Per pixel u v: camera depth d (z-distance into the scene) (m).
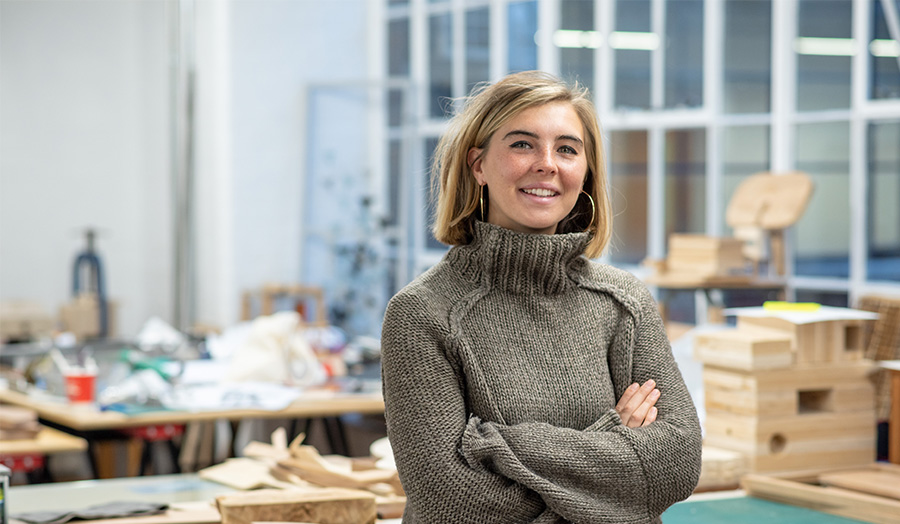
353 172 8.58
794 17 6.16
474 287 1.64
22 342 6.48
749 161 6.46
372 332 8.36
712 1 6.52
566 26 7.32
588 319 1.65
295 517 2.01
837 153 5.99
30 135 8.79
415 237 8.44
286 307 8.23
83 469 4.25
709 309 5.15
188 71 7.07
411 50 8.50
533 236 1.61
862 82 5.84
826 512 2.13
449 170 1.71
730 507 2.18
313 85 8.45
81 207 8.98
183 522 2.08
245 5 8.27
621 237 6.98
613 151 7.02
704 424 2.54
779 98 6.24
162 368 4.27
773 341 2.41
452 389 1.56
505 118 1.62
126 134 9.15
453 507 1.52
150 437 4.13
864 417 2.51
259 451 2.76
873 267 5.83
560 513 1.51
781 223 5.17
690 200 6.75
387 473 2.33
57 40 8.88
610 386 1.63
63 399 3.96
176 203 7.47
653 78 6.89
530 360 1.59
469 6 8.02
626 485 1.54
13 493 2.46
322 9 8.56
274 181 8.45
